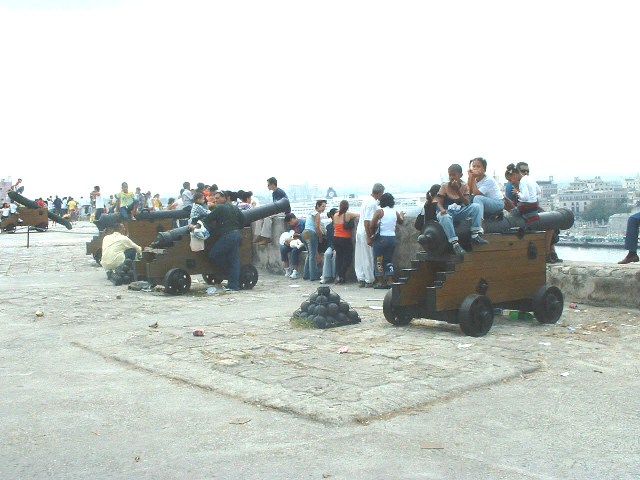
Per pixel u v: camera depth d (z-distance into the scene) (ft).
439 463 15.47
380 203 44.88
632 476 14.74
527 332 29.19
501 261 30.32
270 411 19.19
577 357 24.82
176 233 44.68
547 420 18.30
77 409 19.76
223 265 45.39
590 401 19.86
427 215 30.58
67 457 16.22
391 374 22.20
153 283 44.73
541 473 14.90
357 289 45.09
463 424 17.99
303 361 24.18
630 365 23.73
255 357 24.93
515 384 21.56
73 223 159.74
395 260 46.29
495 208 30.55
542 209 34.01
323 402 19.39
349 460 15.69
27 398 20.92
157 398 20.63
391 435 17.22
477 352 25.27
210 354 25.54
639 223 36.50
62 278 53.21
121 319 33.99
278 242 55.01
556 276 36.32
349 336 28.58
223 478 14.84
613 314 32.94
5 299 41.32
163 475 15.08
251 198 58.49
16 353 26.99
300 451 16.26
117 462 15.87
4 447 16.92
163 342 27.91
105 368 24.39
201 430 17.83
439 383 21.18
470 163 30.99
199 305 38.47
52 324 32.83
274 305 38.27
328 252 48.39
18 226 130.62
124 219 63.36
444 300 28.45
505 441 16.81
